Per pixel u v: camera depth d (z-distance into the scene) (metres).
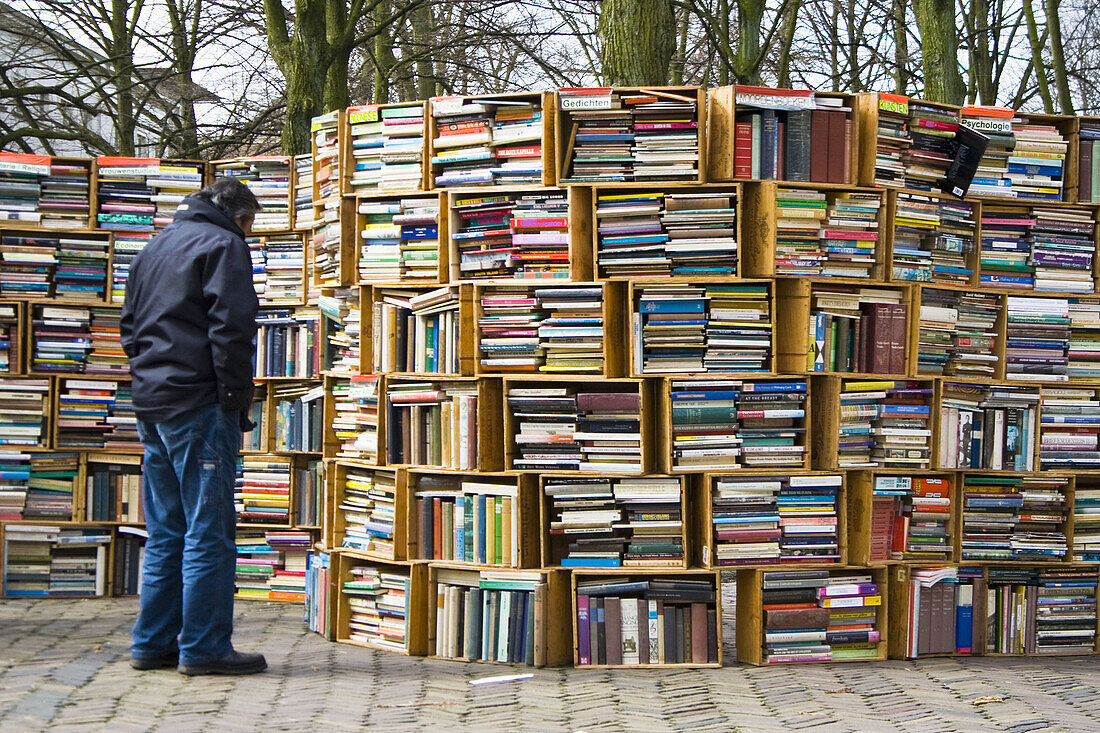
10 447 6.62
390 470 5.57
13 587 6.62
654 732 4.04
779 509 5.31
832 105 5.39
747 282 5.28
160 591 4.76
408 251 5.60
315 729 3.96
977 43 12.64
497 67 14.88
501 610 5.28
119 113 12.14
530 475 5.37
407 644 5.40
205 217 4.81
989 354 5.72
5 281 6.64
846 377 5.39
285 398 6.61
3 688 4.35
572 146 5.35
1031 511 5.64
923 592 5.49
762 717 4.27
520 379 5.32
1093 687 4.90
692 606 5.24
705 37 13.17
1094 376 5.82
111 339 6.73
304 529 6.64
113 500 6.74
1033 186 5.76
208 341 4.64
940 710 4.41
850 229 5.41
